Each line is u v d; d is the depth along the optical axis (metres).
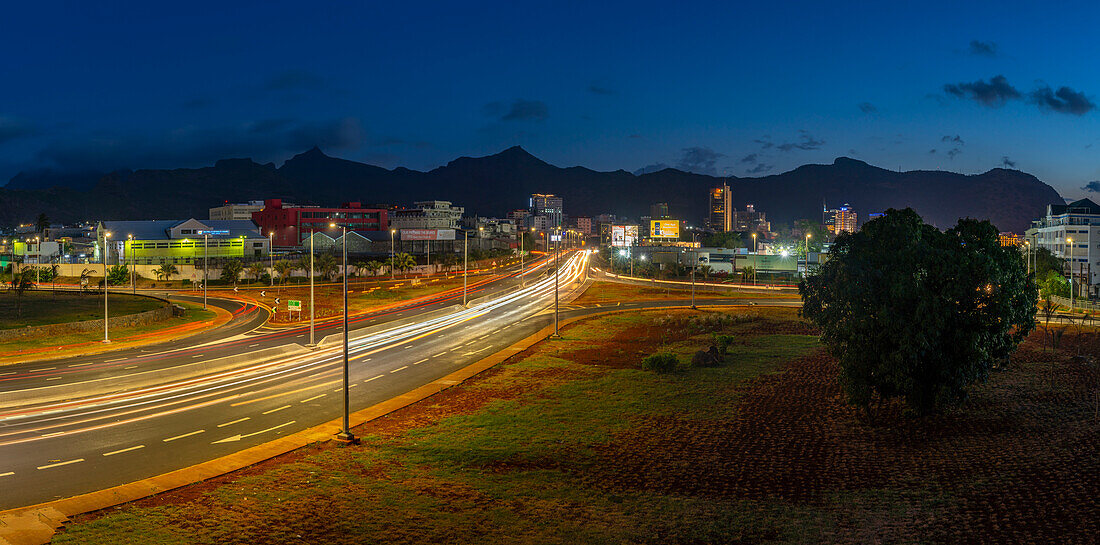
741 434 34.69
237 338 66.62
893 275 33.59
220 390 43.41
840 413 38.41
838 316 35.72
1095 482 26.69
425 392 43.69
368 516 23.91
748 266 153.12
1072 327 69.31
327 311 90.06
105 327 63.41
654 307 95.94
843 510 24.97
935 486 27.23
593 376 48.72
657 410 39.25
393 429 35.22
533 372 50.28
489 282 134.88
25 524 22.55
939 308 32.84
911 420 36.53
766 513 24.66
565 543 21.89
